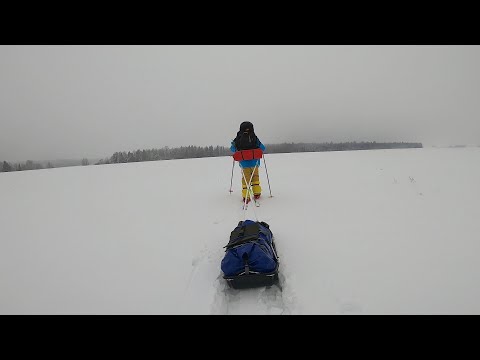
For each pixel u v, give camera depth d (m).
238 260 3.54
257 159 6.92
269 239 4.23
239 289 3.76
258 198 7.37
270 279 3.58
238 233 4.11
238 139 6.89
